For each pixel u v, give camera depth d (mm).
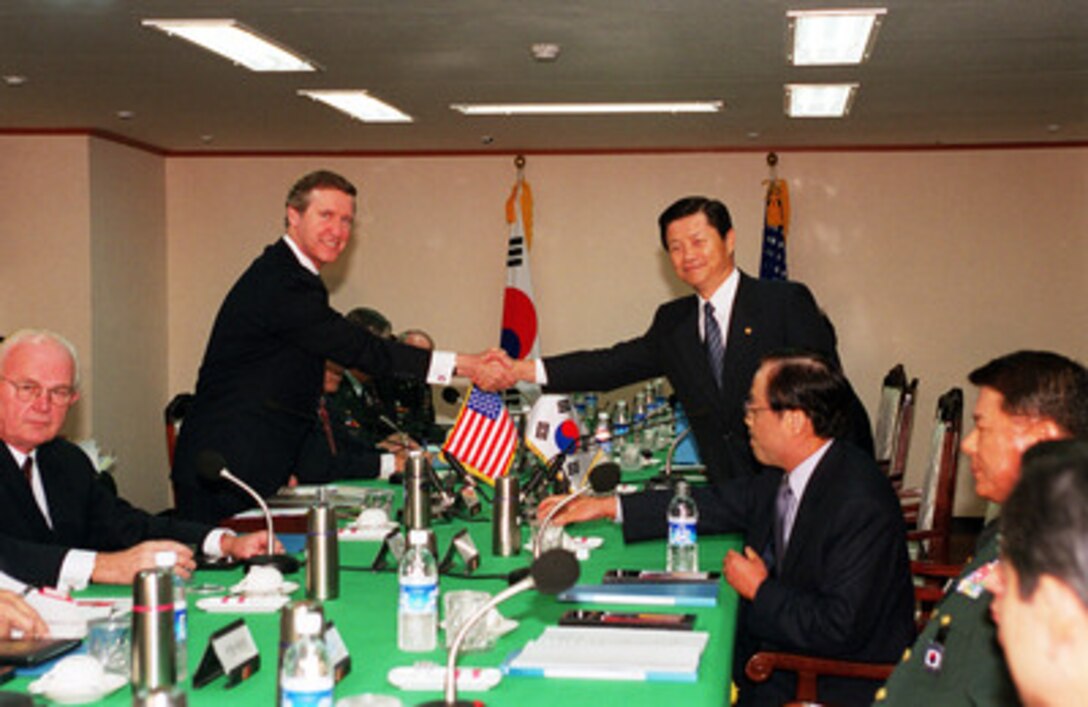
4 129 7914
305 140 8547
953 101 6871
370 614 2543
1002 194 8648
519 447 4875
